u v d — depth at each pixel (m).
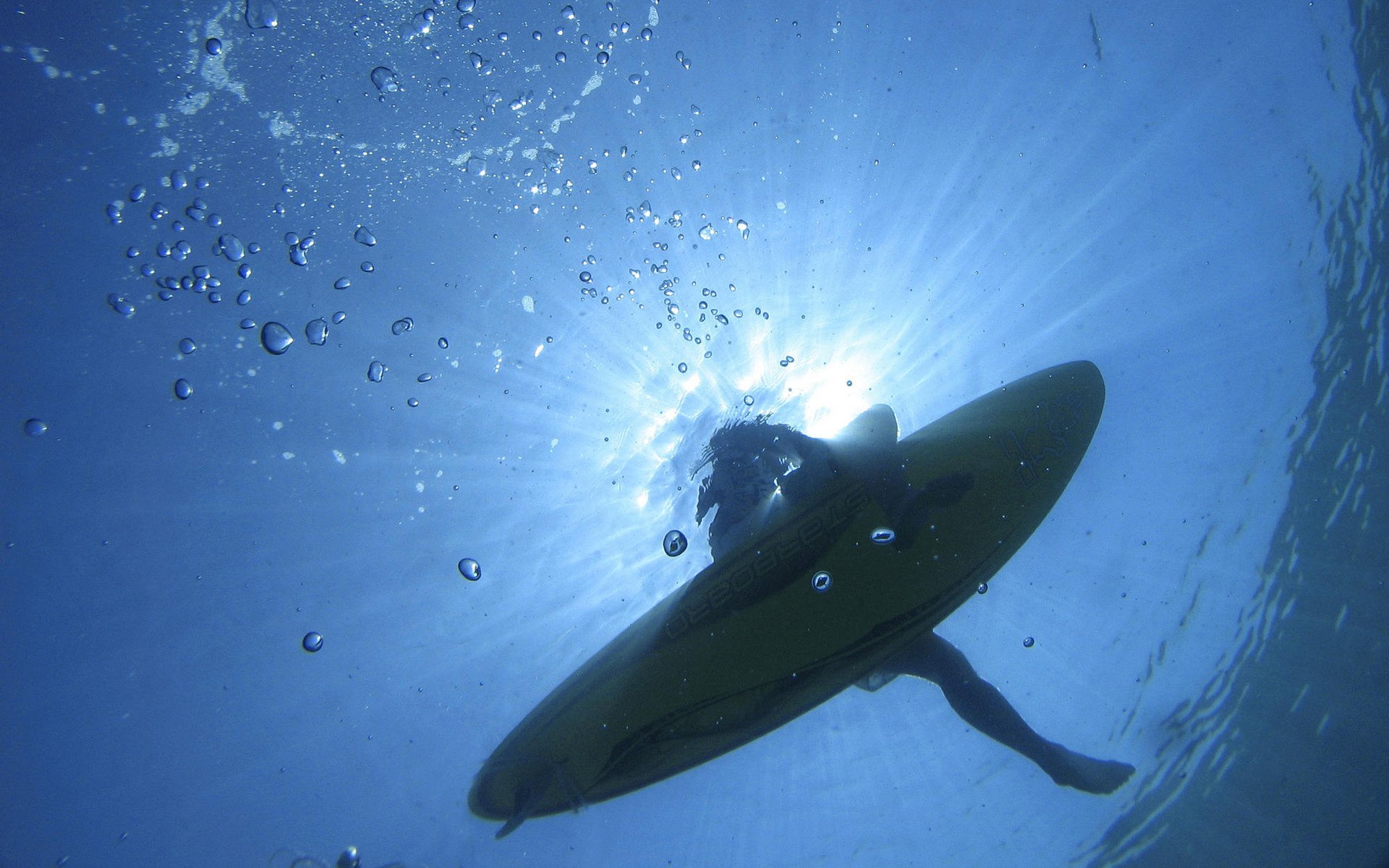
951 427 2.21
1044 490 2.20
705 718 1.80
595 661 1.95
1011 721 1.92
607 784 1.80
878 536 1.92
